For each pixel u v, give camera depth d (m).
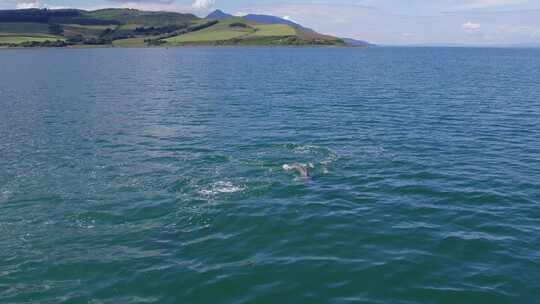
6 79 87.75
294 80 86.31
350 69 115.94
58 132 41.75
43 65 127.19
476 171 30.62
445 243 20.58
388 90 70.56
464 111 52.09
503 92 68.44
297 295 16.75
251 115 49.94
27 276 18.33
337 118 48.06
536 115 49.88
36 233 22.08
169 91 70.19
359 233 21.62
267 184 27.98
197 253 19.95
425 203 25.23
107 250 20.36
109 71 108.31
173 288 17.30
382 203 25.23
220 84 79.88
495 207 24.66
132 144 37.53
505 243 20.56
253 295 16.75
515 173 30.23
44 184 28.50
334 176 29.48
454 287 17.17
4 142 38.19
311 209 24.38
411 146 36.81
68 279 18.09
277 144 37.00
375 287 17.20
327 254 19.67
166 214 23.98
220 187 27.58
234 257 19.53
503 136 40.31
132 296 16.89
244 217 23.44
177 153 34.75
